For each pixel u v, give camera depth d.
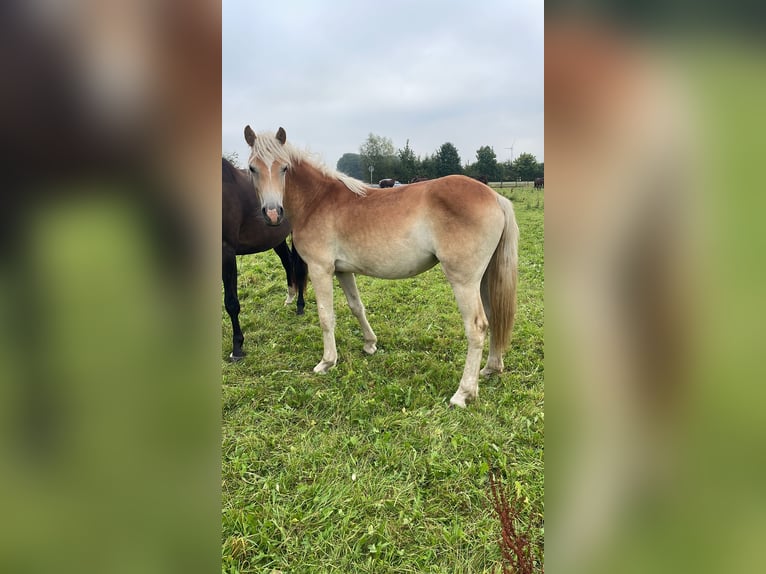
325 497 2.26
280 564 1.91
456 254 3.06
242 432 2.87
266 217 3.39
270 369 3.82
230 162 4.18
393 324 4.80
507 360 3.79
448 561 1.90
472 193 3.02
